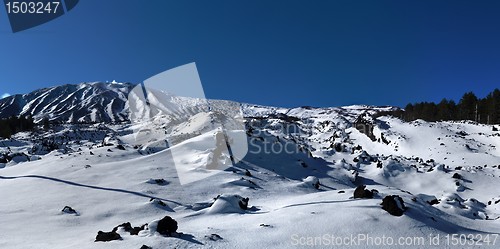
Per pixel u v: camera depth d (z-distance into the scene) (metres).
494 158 51.03
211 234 13.38
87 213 19.95
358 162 44.16
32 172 30.75
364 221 14.77
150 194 24.42
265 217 16.62
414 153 58.09
